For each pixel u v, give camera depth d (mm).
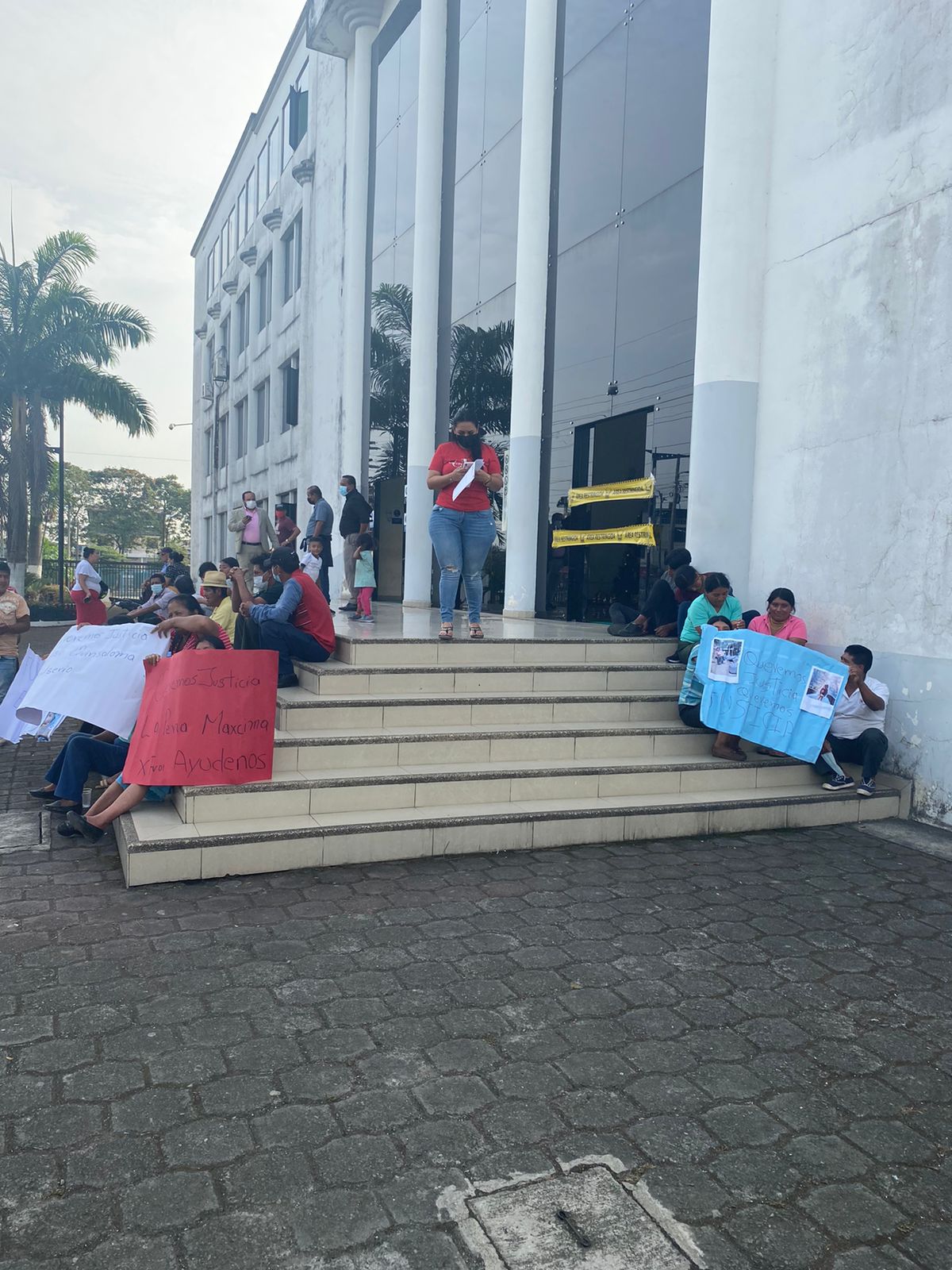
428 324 13547
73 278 27688
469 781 5387
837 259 6793
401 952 3697
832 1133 2543
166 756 4871
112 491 77938
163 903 4184
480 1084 2729
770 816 5797
